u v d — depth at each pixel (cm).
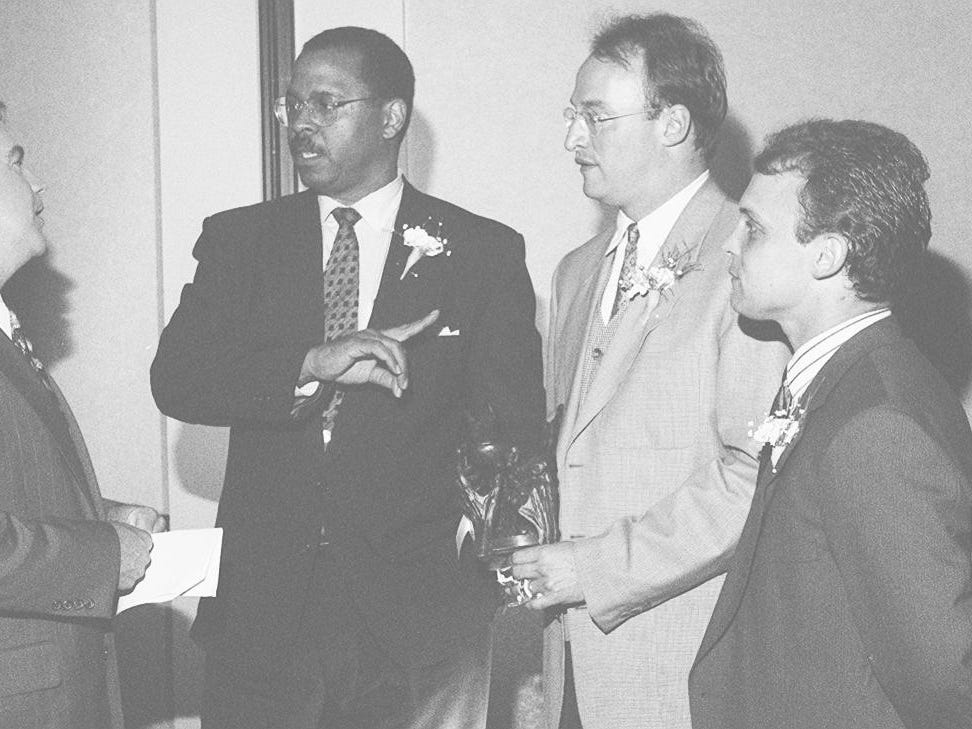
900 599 197
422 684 292
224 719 295
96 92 402
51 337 404
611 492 265
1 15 404
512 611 394
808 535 212
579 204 402
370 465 289
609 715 262
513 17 401
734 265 239
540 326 403
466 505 276
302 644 288
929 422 205
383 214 306
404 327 278
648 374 264
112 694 262
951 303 396
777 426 222
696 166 276
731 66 398
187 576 253
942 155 396
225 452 405
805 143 231
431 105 403
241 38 401
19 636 236
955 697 195
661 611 260
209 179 403
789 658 213
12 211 255
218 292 302
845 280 227
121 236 404
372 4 401
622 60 270
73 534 239
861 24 396
